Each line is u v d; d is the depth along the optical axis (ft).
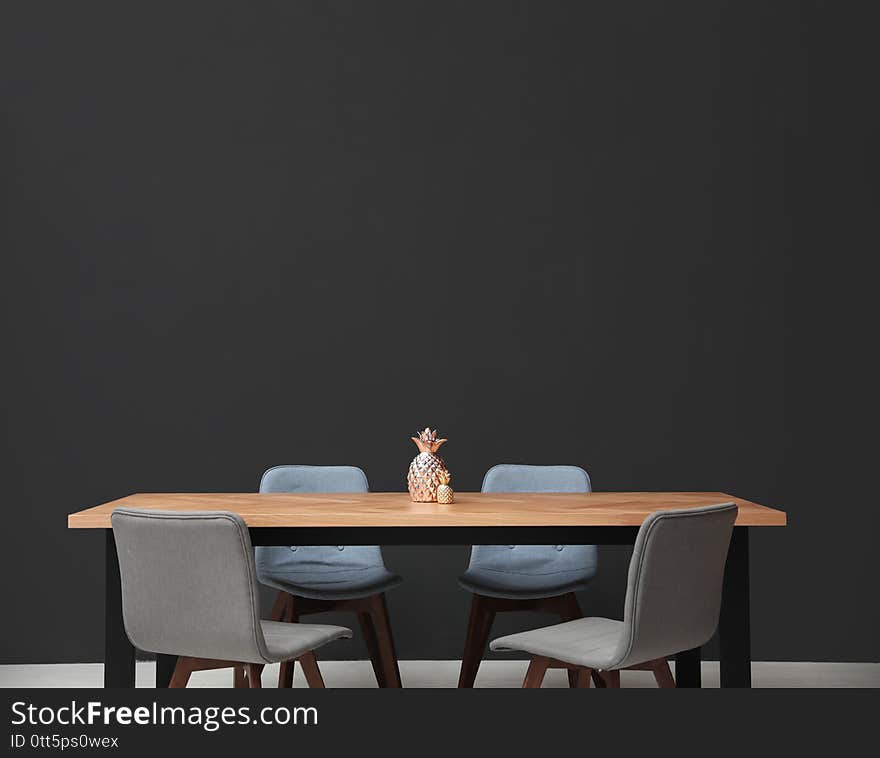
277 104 14.44
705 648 13.96
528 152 14.43
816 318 14.23
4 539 13.94
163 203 14.35
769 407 14.17
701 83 14.44
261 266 14.35
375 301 14.34
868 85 14.37
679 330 14.28
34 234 14.26
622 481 14.17
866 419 14.12
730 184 14.37
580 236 14.37
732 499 9.85
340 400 14.26
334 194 14.42
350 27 14.52
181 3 14.48
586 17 14.52
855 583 13.98
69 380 14.16
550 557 11.68
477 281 14.35
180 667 8.36
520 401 14.25
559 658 7.91
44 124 14.33
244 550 7.33
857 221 14.28
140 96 14.40
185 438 14.19
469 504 9.35
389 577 11.20
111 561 8.46
